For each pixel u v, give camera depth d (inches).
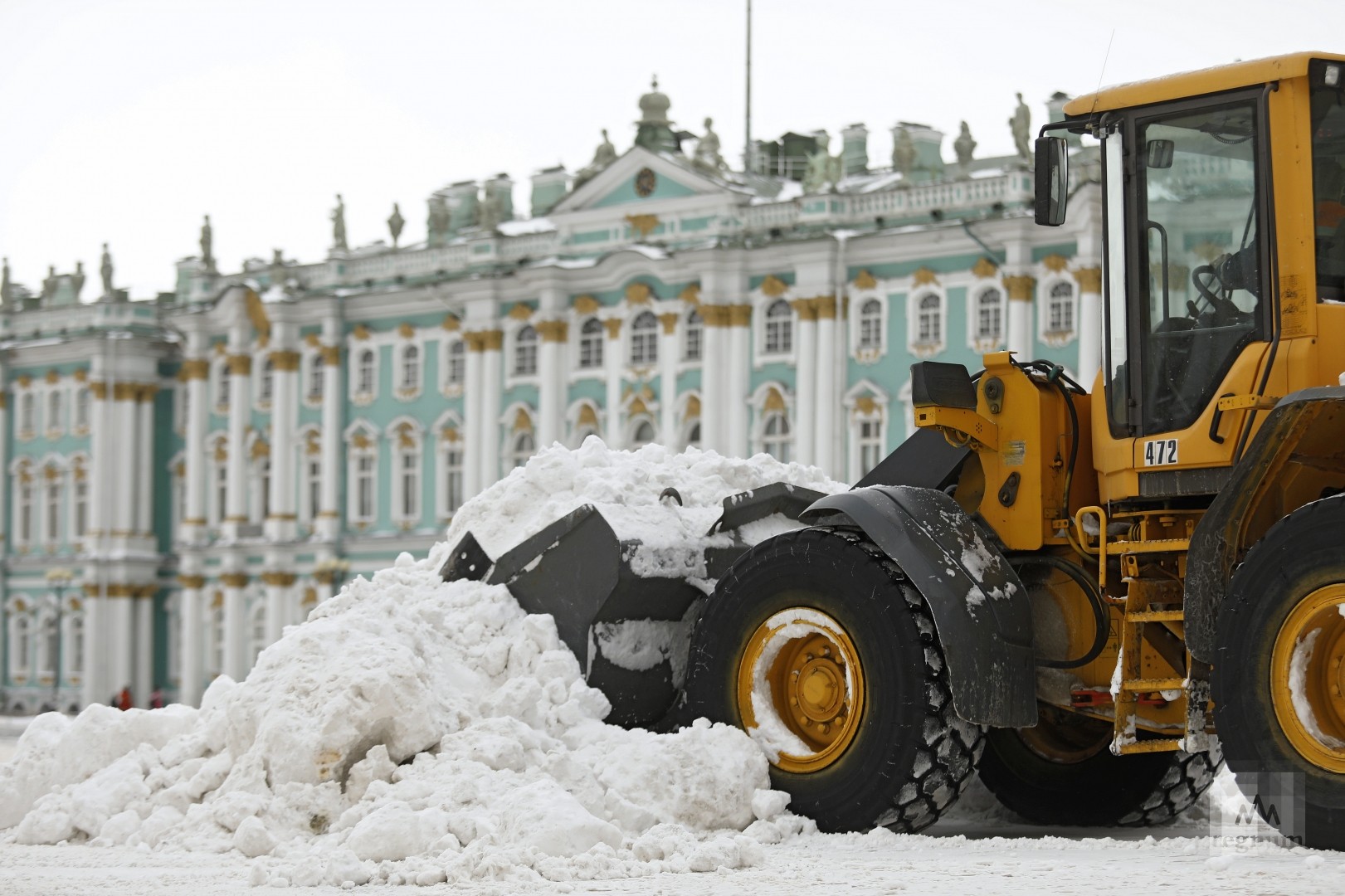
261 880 314.7
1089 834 405.1
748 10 2129.7
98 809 393.7
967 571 367.9
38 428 2559.1
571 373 2063.2
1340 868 290.5
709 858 322.7
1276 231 340.8
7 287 2637.8
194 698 2363.4
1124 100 362.0
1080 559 380.8
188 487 2390.5
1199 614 329.1
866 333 1846.7
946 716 361.1
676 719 423.5
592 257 2066.9
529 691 399.2
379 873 314.8
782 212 1920.5
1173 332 356.8
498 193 2278.5
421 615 425.4
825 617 378.0
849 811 367.6
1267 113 343.0
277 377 2297.0
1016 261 1728.6
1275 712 314.3
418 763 367.2
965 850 348.8
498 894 294.7
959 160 1849.2
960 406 395.2
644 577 419.5
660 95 2047.2
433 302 2190.0
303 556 2271.2
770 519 446.9
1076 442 387.5
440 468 2180.1
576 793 365.7
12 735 1790.1
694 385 1962.4
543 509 440.8
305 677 381.1
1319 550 310.5
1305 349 335.9
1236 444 343.6
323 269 2305.6
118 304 2491.4
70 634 2481.5
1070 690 379.9
